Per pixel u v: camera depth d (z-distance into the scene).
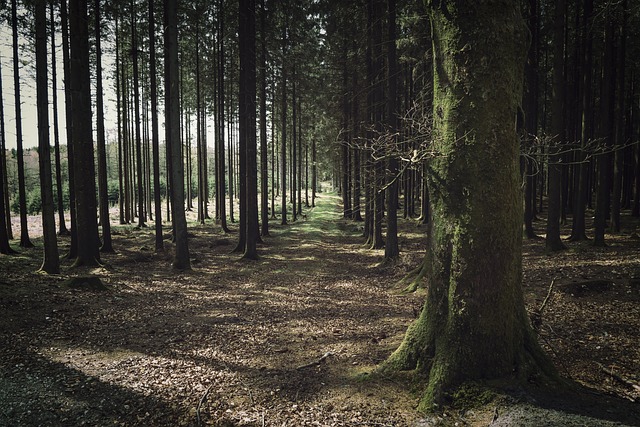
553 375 4.39
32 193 38.34
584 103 15.57
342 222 30.17
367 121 17.94
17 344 6.56
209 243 21.92
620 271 9.80
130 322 8.43
